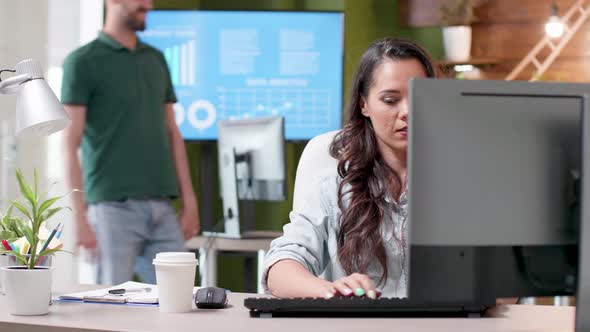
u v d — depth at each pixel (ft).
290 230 7.06
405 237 6.90
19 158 13.73
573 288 5.07
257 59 16.93
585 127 4.91
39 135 6.45
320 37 16.93
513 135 4.96
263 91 16.96
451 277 4.97
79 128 12.92
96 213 13.25
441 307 5.68
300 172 7.80
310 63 16.94
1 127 13.48
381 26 17.93
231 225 14.05
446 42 17.33
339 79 16.93
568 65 17.26
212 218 16.85
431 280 4.96
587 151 4.91
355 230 6.91
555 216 5.01
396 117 6.90
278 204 17.92
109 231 13.16
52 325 5.39
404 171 7.14
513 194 4.97
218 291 6.18
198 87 16.92
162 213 13.61
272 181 13.78
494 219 4.96
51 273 5.86
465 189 4.94
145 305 6.25
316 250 6.98
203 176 16.89
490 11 17.57
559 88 4.99
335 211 7.16
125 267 13.26
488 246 4.97
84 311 5.95
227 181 14.03
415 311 5.66
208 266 14.23
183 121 16.94
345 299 5.66
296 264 6.59
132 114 13.32
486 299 5.00
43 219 6.06
